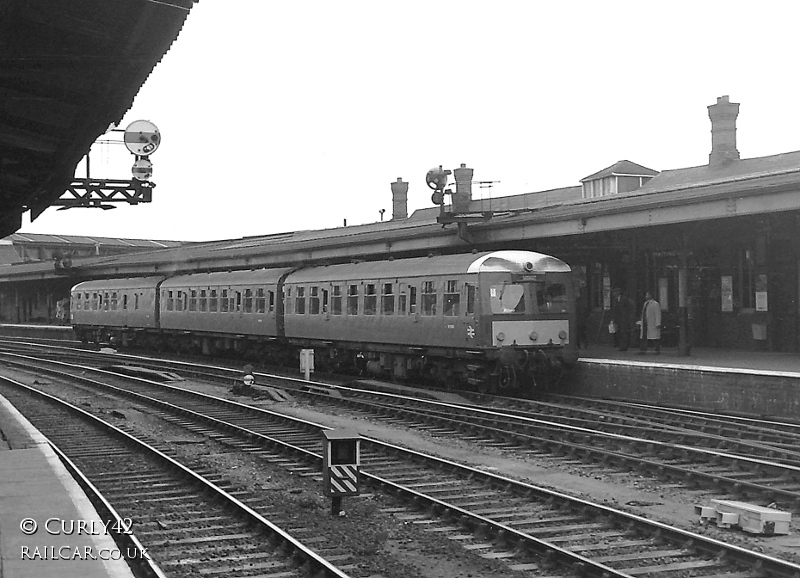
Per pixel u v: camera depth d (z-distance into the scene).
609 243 25.28
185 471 12.76
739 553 8.16
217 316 35.31
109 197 22.52
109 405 22.62
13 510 8.83
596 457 13.71
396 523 10.08
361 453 14.48
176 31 10.70
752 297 24.06
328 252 31.08
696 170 32.84
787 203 16.58
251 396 23.83
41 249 74.25
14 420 16.33
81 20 10.66
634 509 10.60
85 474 13.28
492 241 24.00
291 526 9.95
